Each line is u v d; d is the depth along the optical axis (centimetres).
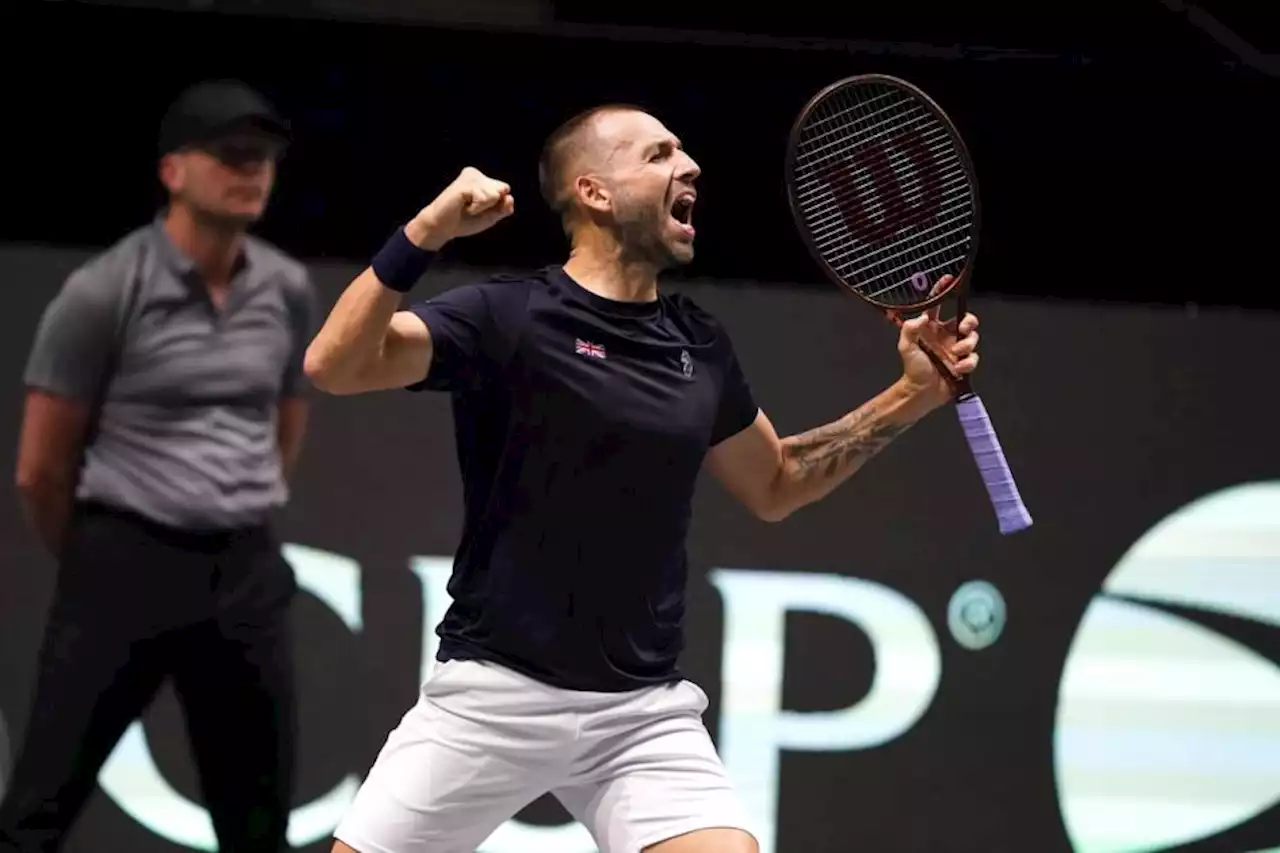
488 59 1391
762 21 1442
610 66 1405
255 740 1330
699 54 1414
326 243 1373
